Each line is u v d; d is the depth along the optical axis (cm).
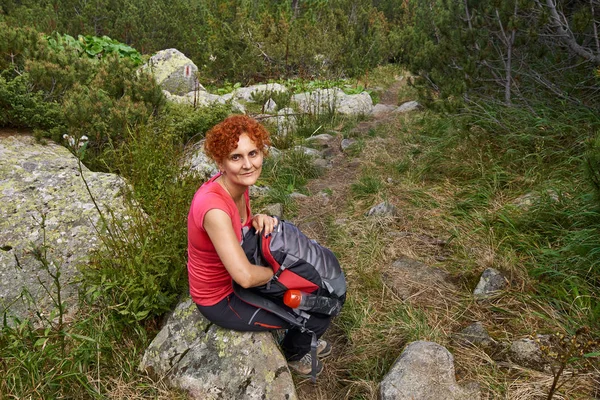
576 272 301
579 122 459
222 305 235
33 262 312
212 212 204
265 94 794
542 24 480
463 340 272
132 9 1364
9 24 873
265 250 224
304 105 819
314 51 1125
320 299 232
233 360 238
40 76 488
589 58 484
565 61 542
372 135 658
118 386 242
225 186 218
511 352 257
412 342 262
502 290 306
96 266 288
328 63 1151
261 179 515
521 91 557
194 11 1560
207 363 240
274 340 251
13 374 226
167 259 284
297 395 248
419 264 348
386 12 1681
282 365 238
